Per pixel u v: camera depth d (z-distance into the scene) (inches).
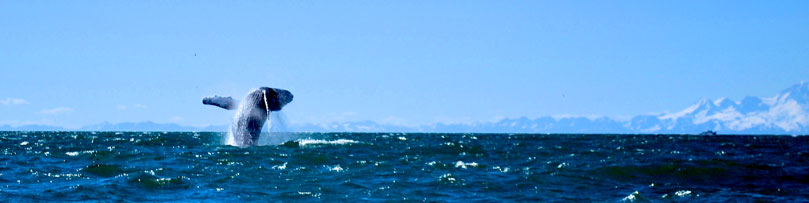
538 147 2257.6
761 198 904.9
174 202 806.5
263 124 1472.7
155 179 965.2
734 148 2593.5
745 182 1087.0
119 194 848.9
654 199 890.1
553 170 1183.6
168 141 2294.5
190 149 1651.1
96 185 905.5
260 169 1132.5
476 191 930.1
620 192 950.4
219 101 1393.9
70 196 822.5
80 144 2033.7
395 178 1047.6
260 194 872.9
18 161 1257.4
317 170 1138.7
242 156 1341.0
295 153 1430.9
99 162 1250.0
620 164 1322.6
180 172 1072.8
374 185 965.8
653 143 3277.6
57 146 1865.2
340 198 855.1
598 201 869.2
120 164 1203.9
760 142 4040.4
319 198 852.0
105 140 2507.4
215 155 1355.8
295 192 892.6
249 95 1418.6
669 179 1101.7
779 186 1040.2
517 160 1482.5
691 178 1120.2
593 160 1507.1
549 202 855.7
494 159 1503.4
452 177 1053.2
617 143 3105.3
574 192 941.8
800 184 1069.8
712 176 1151.6
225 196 853.2
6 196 810.2
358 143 2145.7
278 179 1013.2
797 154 2028.8
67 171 1069.1
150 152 1493.6
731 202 870.4
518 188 965.2
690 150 2294.5
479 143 2741.1
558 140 3649.1
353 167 1202.6
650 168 1211.9
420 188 944.9
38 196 817.5
